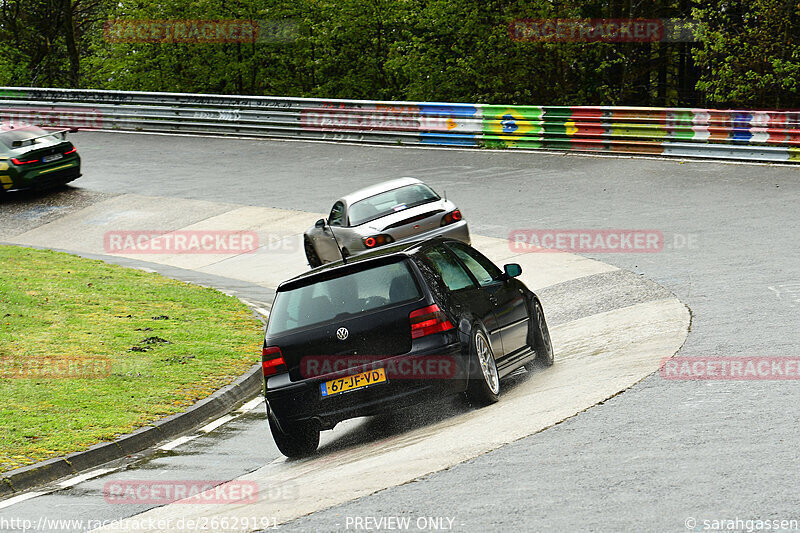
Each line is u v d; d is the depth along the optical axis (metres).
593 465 14.74
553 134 62.12
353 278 20.09
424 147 67.31
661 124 57.50
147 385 27.02
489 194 52.41
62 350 30.70
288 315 20.12
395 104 68.50
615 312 29.97
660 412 17.41
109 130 83.50
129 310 36.50
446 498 14.13
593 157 59.41
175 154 72.44
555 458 15.41
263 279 43.22
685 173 52.44
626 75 92.19
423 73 97.25
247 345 31.72
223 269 45.53
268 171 64.19
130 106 82.19
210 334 33.00
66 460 21.12
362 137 70.62
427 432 19.39
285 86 116.00
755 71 76.69
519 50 93.56
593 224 43.69
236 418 25.05
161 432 23.61
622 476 14.01
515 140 63.81
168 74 113.06
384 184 40.25
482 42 93.94
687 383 19.30
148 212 57.16
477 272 22.91
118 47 111.81
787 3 74.19
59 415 24.23
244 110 76.44
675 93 99.19
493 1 93.62
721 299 28.78
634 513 12.44
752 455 14.28
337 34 106.38
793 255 33.72
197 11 109.25
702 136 55.75
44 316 35.25
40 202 61.56
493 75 94.38
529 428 17.52
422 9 98.38
